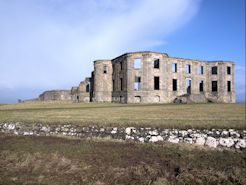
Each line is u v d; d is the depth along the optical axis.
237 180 7.30
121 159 9.45
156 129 12.78
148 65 43.00
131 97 43.94
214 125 12.70
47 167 8.79
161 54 44.34
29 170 8.61
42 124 15.82
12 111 25.03
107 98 52.88
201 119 15.67
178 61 50.97
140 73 43.56
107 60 53.50
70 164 9.02
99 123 14.61
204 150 10.46
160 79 44.06
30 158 9.80
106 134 13.52
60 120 16.39
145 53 43.19
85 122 15.12
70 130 14.64
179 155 9.80
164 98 44.38
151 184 7.16
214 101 44.84
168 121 14.74
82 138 13.62
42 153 10.55
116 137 13.19
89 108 29.19
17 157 10.12
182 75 51.22
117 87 49.88
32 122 16.27
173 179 7.48
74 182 7.42
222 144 11.18
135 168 8.38
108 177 7.74
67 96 70.81
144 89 42.94
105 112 22.62
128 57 44.66
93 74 59.41
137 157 9.66
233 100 55.00
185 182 7.23
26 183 7.44
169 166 8.56
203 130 12.01
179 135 12.14
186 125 12.93
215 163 8.79
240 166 8.45
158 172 8.06
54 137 14.05
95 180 7.53
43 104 41.50
